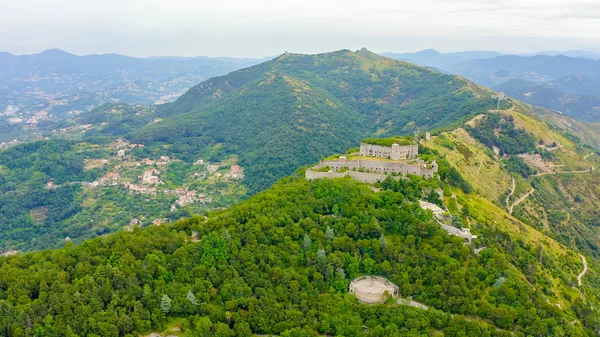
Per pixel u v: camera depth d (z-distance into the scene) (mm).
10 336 160875
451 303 182875
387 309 179250
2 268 191375
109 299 177000
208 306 177625
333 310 181875
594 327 192625
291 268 198875
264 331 174125
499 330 175000
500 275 196000
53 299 170750
